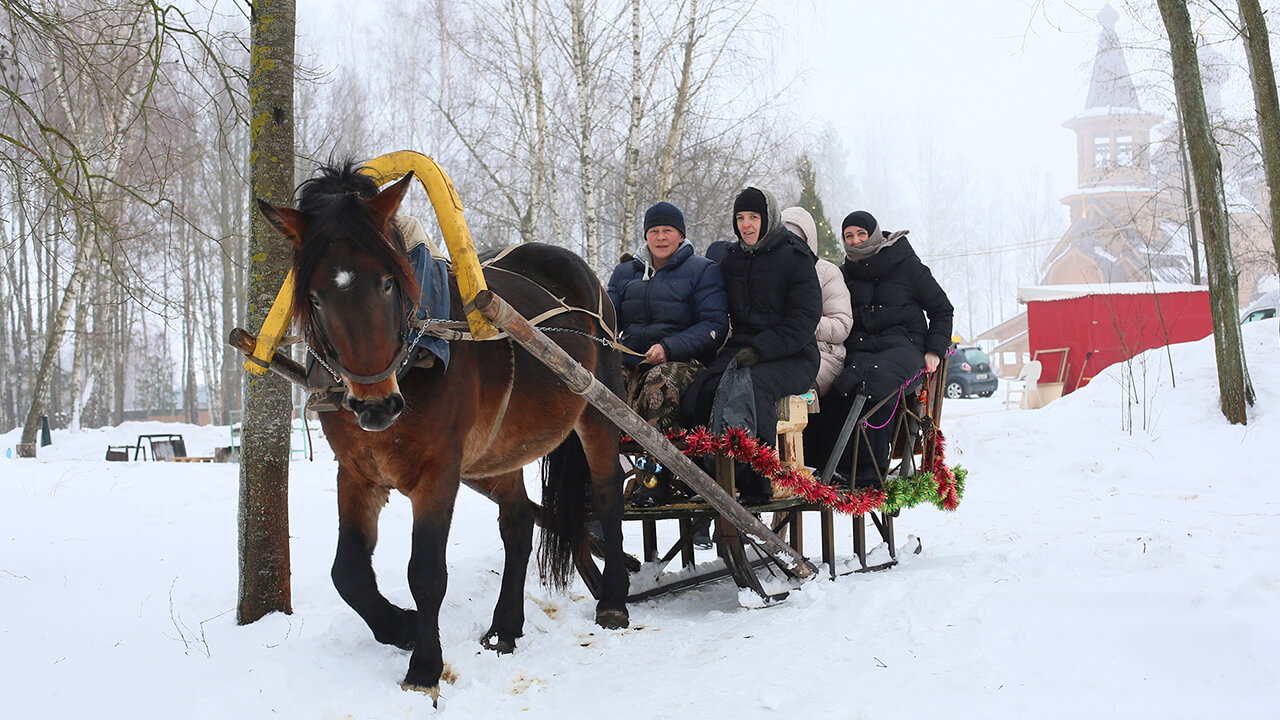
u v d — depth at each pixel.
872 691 3.35
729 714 3.30
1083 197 45.09
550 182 19.77
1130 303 17.95
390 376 3.43
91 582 5.03
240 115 5.11
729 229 20.36
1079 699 3.07
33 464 10.49
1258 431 9.91
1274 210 11.05
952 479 6.20
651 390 5.38
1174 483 9.03
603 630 4.73
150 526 6.82
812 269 5.51
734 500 4.83
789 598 5.03
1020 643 3.66
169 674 3.60
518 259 5.16
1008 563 5.13
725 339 5.66
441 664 3.76
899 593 4.62
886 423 5.78
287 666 3.65
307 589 5.01
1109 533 6.39
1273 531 5.98
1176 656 3.32
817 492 5.13
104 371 34.38
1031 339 19.25
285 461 4.48
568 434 5.05
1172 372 11.60
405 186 3.46
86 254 17.16
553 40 18.97
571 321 4.91
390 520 7.47
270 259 4.45
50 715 3.25
